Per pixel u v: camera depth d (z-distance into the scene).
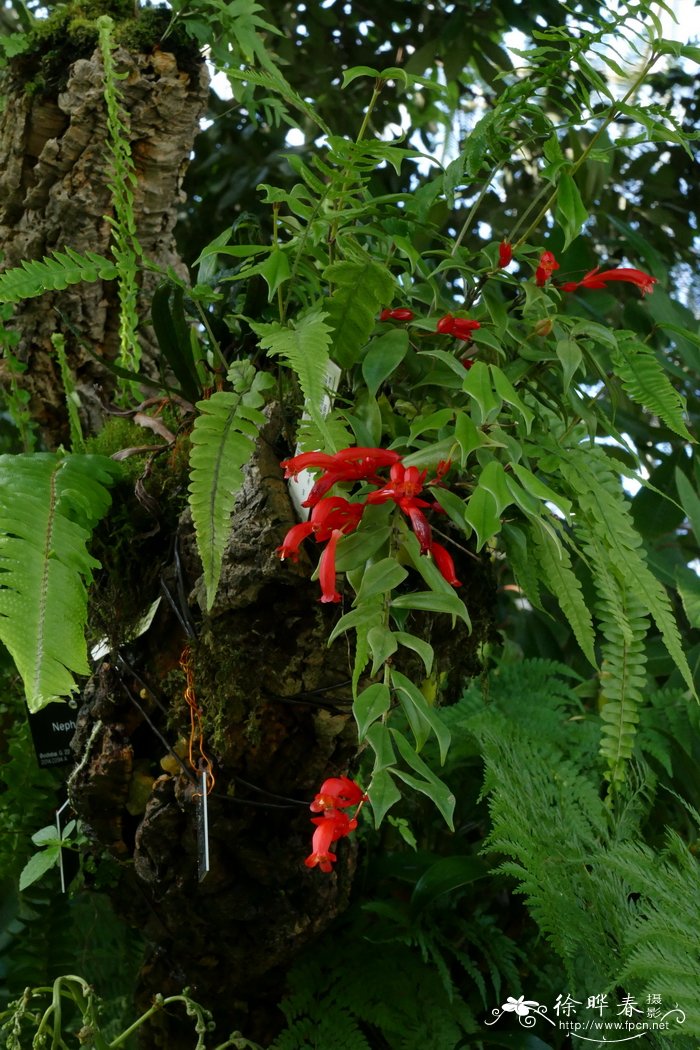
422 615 0.97
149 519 1.03
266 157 2.35
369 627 0.80
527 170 2.33
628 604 1.08
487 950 1.33
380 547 0.85
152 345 1.40
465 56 2.21
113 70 1.24
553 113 2.21
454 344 1.06
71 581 0.82
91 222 1.33
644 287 1.05
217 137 2.38
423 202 1.12
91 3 1.36
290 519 0.90
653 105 1.02
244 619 0.94
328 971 1.24
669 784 1.63
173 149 1.34
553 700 1.54
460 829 1.54
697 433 1.98
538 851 1.19
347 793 0.79
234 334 1.12
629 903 1.24
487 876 1.42
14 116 1.32
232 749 0.99
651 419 2.12
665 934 1.08
